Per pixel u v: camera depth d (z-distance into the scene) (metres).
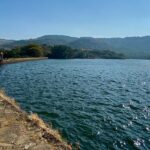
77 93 34.75
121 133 18.31
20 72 64.75
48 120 20.66
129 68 95.19
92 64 115.12
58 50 185.38
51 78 52.50
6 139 11.01
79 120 21.11
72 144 15.55
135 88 41.97
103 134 17.88
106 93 35.84
